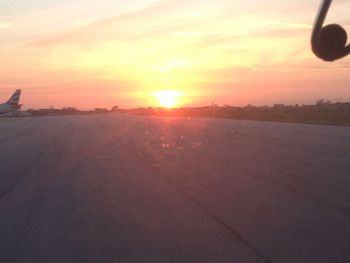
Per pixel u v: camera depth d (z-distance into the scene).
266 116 85.31
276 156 25.47
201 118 85.44
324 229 11.06
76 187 16.91
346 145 31.00
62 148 31.22
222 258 8.83
